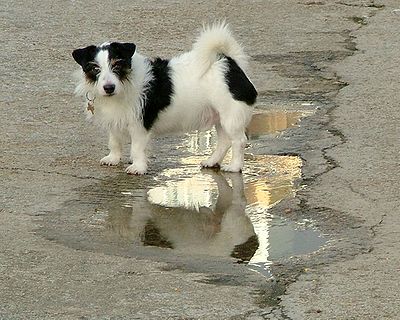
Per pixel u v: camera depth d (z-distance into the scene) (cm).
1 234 1003
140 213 1080
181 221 1057
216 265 927
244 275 901
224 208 1102
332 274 901
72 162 1255
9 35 1950
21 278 888
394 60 1778
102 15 2131
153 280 884
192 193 1154
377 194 1123
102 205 1105
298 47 1878
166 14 2142
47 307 827
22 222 1041
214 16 2133
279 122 1438
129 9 2188
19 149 1301
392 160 1243
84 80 1205
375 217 1052
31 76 1673
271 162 1270
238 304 833
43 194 1134
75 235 1008
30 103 1516
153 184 1186
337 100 1540
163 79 1214
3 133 1370
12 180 1181
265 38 1948
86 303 835
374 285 873
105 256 946
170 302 836
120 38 1939
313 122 1432
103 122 1221
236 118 1219
